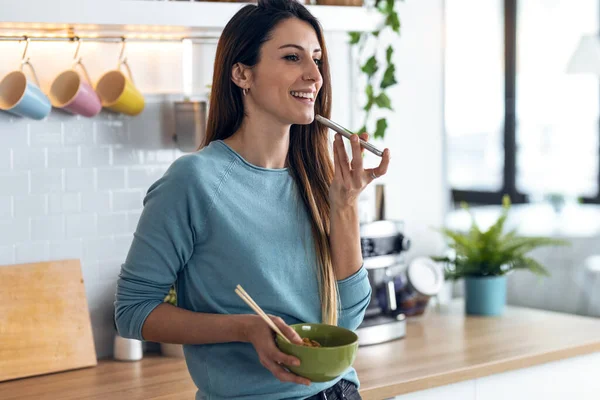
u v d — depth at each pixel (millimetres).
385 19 2969
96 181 2580
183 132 2611
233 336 1487
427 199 3342
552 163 3256
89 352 2486
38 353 2410
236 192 1597
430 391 2322
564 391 2627
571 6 3182
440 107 3367
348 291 1706
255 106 1632
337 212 1677
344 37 3041
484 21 3455
